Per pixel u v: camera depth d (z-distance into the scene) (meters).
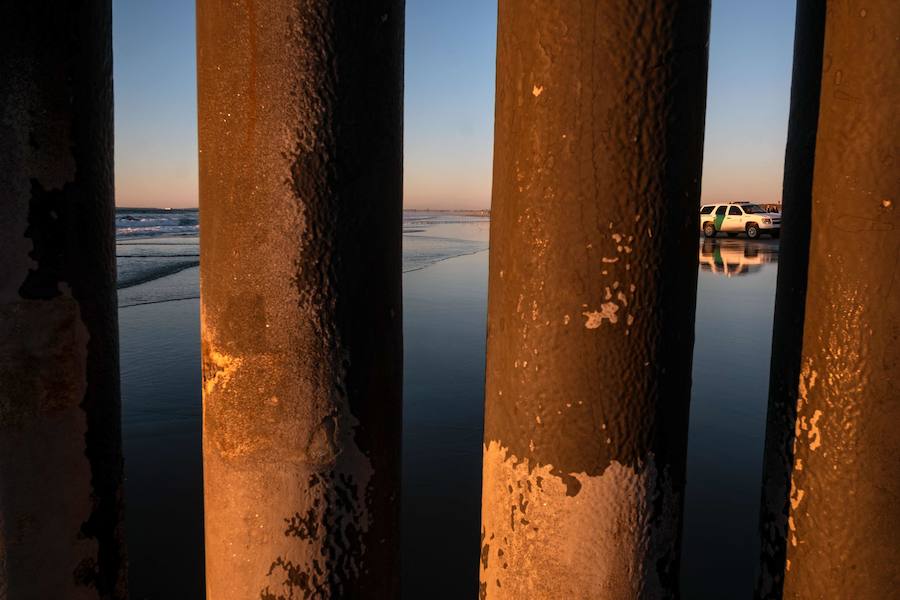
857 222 1.45
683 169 1.38
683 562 3.27
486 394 1.60
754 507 3.84
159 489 4.26
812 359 1.56
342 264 1.64
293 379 1.64
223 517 1.71
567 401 1.39
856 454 1.49
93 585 2.12
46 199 1.91
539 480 1.43
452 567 3.33
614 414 1.39
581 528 1.41
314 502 1.68
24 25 1.83
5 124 1.83
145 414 5.71
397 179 1.78
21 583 1.95
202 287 1.73
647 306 1.38
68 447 2.02
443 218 97.94
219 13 1.56
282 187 1.58
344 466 1.71
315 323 1.63
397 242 1.80
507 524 1.49
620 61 1.30
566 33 1.31
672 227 1.38
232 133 1.58
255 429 1.65
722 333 8.73
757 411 5.54
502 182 1.47
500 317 1.49
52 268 1.94
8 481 1.92
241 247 1.61
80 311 2.02
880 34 1.38
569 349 1.38
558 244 1.36
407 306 11.57
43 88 1.87
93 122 2.02
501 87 1.46
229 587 1.72
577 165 1.33
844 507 1.51
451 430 5.27
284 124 1.56
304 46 1.54
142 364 7.48
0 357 1.88
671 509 1.48
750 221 29.08
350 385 1.69
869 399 1.47
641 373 1.39
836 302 1.50
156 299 12.40
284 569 1.68
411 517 3.83
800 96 1.67
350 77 1.59
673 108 1.34
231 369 1.66
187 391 6.42
